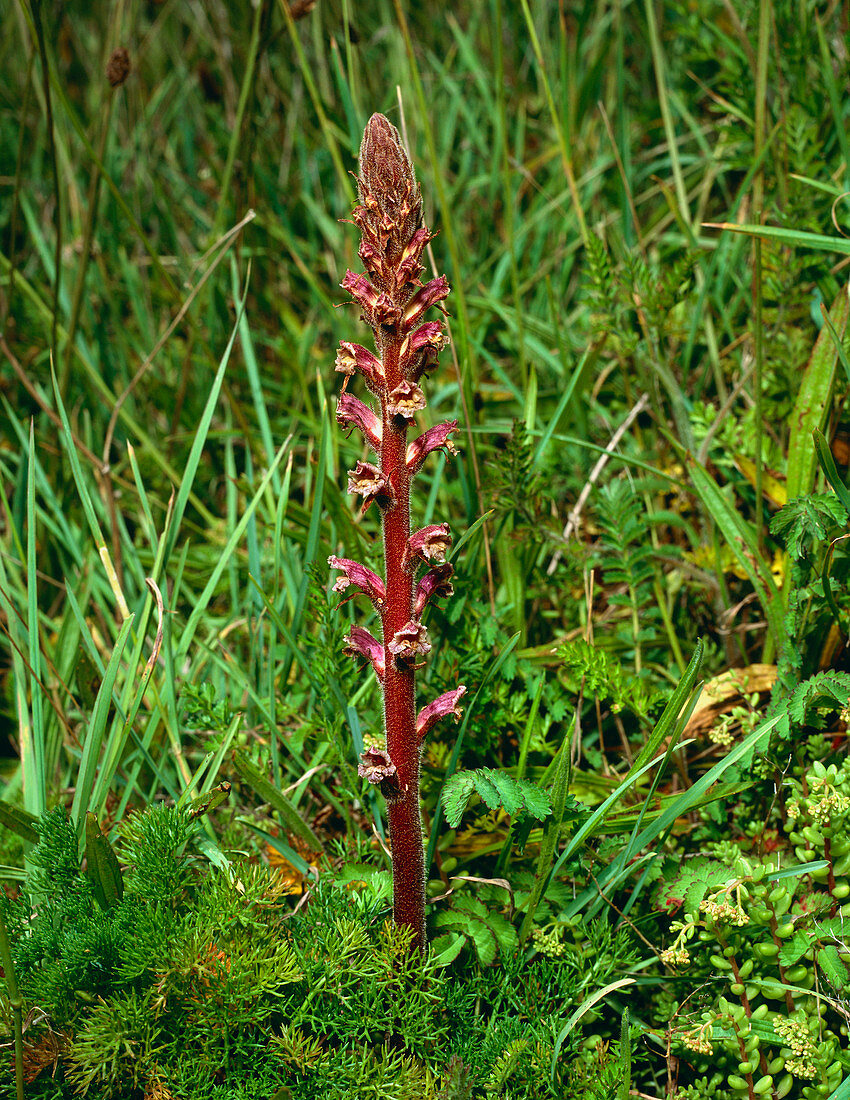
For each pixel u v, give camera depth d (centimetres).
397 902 67
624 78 123
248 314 115
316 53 117
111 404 94
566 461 88
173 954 66
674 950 67
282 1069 67
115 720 74
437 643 77
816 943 68
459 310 80
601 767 77
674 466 87
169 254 123
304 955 67
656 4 117
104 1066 65
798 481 77
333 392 104
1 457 103
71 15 145
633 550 78
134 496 98
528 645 82
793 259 81
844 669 76
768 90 93
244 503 95
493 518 81
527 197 124
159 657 81
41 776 74
